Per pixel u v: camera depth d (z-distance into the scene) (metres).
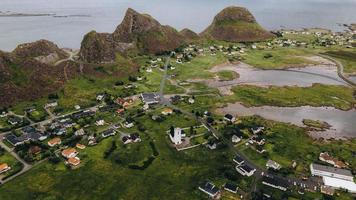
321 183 136.25
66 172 141.25
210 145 159.38
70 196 127.81
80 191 130.38
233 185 131.12
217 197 126.81
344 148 165.62
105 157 151.62
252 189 131.50
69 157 149.62
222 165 146.88
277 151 159.62
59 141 161.38
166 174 140.88
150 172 142.12
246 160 150.88
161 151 157.12
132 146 160.75
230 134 171.88
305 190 131.62
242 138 169.50
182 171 142.75
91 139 164.00
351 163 151.88
